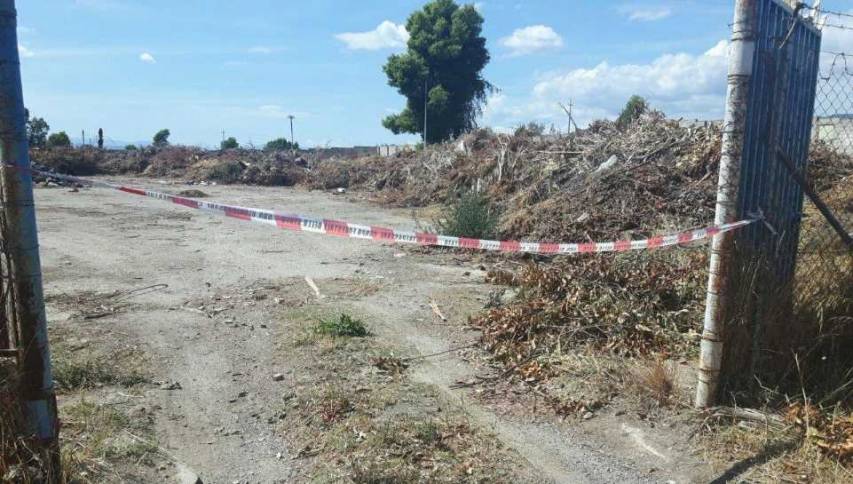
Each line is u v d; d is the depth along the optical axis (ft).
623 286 20.03
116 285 26.61
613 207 36.94
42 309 9.48
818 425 12.50
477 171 61.16
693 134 41.57
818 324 15.07
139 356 17.49
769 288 14.34
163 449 12.10
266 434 13.26
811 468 11.51
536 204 41.78
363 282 27.99
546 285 20.81
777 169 14.56
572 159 47.16
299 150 134.72
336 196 80.74
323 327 19.95
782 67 13.48
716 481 11.44
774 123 13.71
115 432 12.55
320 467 11.89
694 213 35.14
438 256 34.86
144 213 52.95
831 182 25.31
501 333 18.95
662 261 22.56
